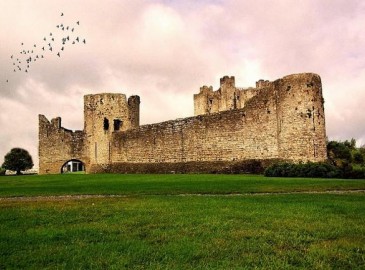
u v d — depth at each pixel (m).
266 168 39.00
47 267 8.52
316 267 8.31
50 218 13.95
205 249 9.60
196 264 8.60
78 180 39.25
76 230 11.80
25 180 43.22
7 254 9.50
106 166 60.88
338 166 36.66
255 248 9.68
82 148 64.19
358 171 33.53
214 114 46.81
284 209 15.01
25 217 14.23
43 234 11.36
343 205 15.95
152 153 53.50
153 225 12.32
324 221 12.65
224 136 45.66
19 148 99.88
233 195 21.00
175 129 50.78
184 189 24.11
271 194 21.27
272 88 41.75
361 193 21.27
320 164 35.22
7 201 20.55
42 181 40.03
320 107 39.19
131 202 17.84
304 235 10.88
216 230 11.55
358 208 15.13
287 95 39.75
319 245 9.83
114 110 62.19
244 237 10.70
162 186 26.75
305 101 38.78
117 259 8.93
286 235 10.84
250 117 43.47
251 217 13.33
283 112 40.03
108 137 61.34
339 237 10.62
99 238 10.88
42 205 17.61
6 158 98.75
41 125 68.56
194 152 48.44
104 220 13.34
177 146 50.41
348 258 8.88
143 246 9.87
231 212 14.38
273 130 41.38
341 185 25.03
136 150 55.94
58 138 66.31
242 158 43.88
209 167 46.44
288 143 39.41
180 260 8.84
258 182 27.77
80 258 9.06
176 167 49.91
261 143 42.34
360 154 41.31
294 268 8.30
